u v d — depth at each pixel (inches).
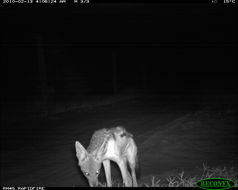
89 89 1127.6
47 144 433.1
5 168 331.6
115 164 304.2
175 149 331.0
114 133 188.2
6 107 789.2
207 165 269.3
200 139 363.3
